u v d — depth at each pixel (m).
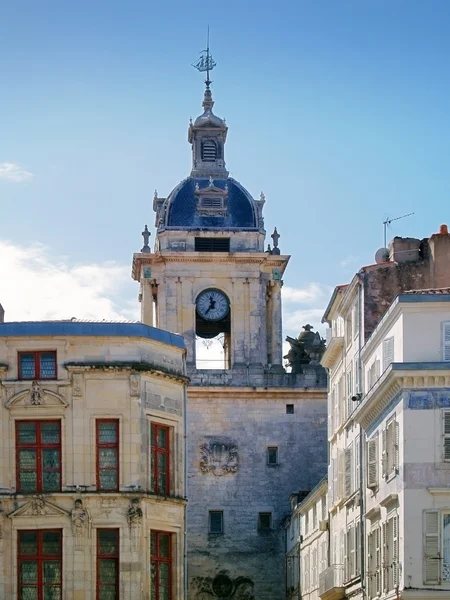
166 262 125.81
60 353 72.50
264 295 126.56
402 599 66.38
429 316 68.69
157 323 126.25
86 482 71.62
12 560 71.00
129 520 71.31
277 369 123.69
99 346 72.75
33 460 71.94
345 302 86.88
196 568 119.62
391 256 84.25
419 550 66.56
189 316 125.31
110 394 72.38
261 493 121.31
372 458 75.06
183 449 75.62
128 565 70.94
